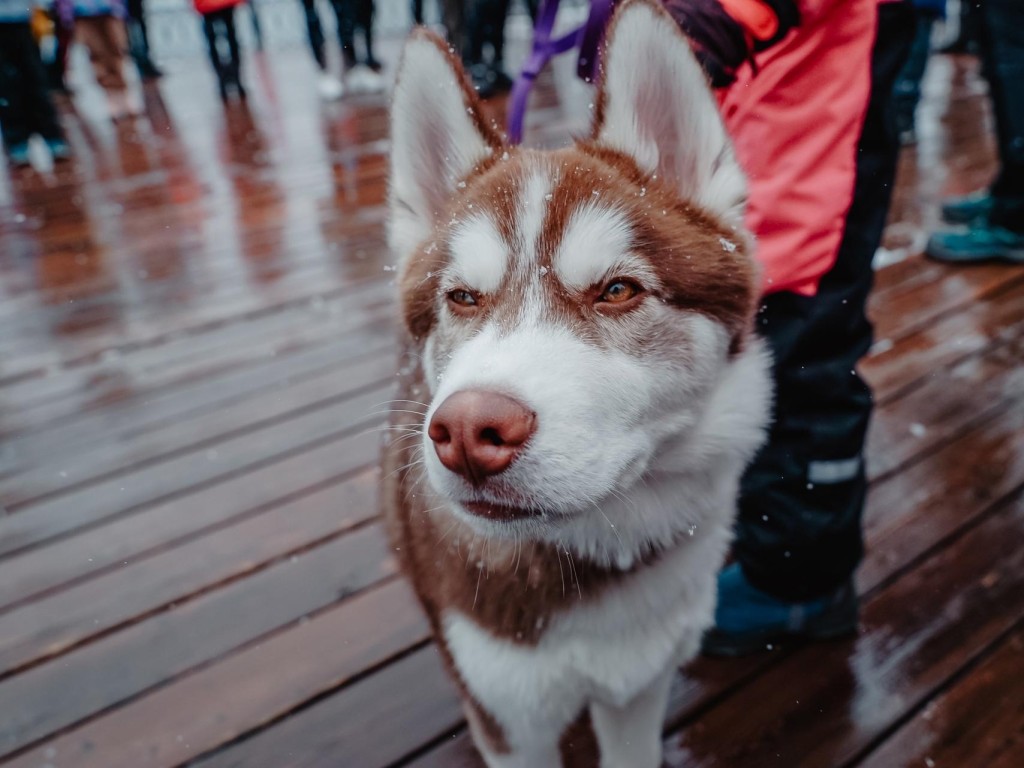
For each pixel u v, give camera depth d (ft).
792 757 1.59
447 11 7.16
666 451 1.26
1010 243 3.59
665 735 1.65
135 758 1.64
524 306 1.20
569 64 8.93
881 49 1.42
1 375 3.14
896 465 2.38
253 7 11.30
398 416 1.61
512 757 1.38
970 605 1.90
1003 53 3.19
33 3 5.86
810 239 1.42
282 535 2.23
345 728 1.69
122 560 2.16
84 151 6.52
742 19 1.29
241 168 5.82
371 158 5.89
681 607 1.37
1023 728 1.61
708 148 1.27
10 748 1.66
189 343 3.33
